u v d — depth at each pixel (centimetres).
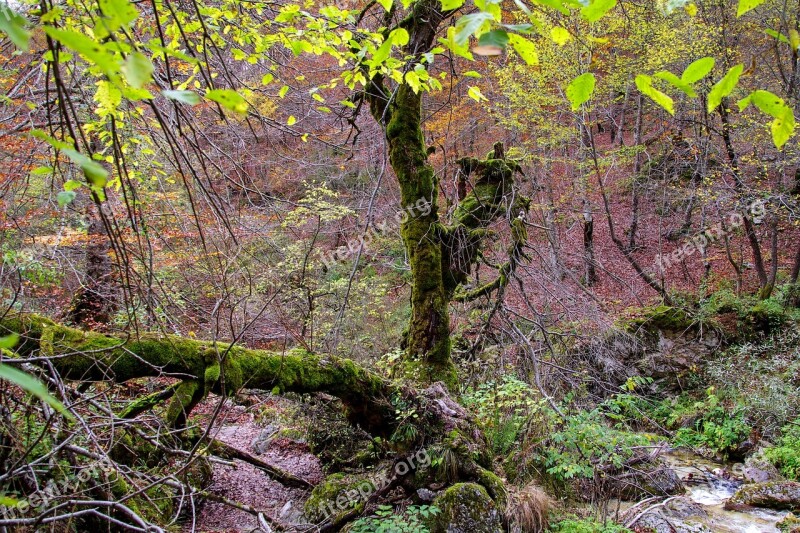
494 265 723
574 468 526
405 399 528
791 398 807
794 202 1021
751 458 717
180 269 571
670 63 1036
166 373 375
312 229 836
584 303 716
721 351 988
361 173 957
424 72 272
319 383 475
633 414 841
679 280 1278
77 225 498
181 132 194
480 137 1386
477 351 754
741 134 1017
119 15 79
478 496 473
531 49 102
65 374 325
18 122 342
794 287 1069
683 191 1229
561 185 1288
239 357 420
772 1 923
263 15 353
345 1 448
